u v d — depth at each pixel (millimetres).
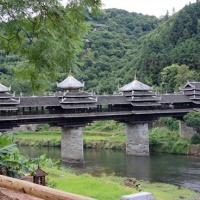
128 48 151750
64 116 59562
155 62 111312
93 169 53594
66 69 11500
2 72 82062
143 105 66938
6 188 10695
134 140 67875
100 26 166000
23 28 11586
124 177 44938
